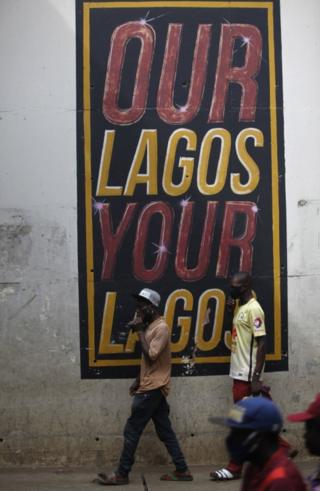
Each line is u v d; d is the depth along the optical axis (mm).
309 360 7902
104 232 7832
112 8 7848
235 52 7891
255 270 7887
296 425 7863
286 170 7910
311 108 7898
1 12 7793
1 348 7789
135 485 7289
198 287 7844
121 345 7828
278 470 3322
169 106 7863
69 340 7812
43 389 7797
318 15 7918
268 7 7902
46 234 7816
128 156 7848
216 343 7840
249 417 3377
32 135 7824
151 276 7844
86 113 7836
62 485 7273
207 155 7871
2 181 7809
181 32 7863
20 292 7805
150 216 7848
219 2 7879
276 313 7895
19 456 7793
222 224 7875
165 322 7316
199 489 7145
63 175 7824
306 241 7902
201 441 7840
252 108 7898
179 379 7828
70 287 7820
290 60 7914
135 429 7270
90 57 7840
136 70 7848
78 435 7805
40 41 7824
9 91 7801
